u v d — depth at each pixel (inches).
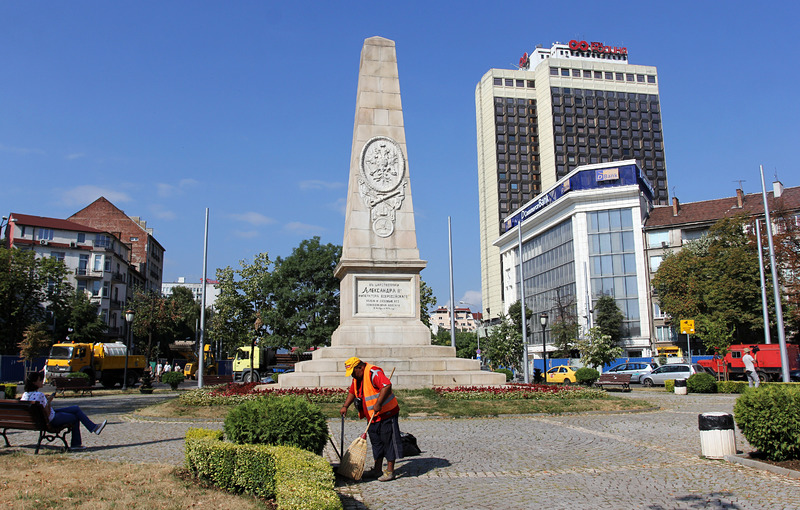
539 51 4409.5
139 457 361.7
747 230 1801.2
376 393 319.9
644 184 2486.5
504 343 1865.2
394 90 829.8
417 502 267.6
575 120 4028.1
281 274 1784.0
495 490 287.6
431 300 1568.7
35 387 389.1
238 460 265.4
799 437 327.6
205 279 1284.4
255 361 1685.5
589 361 1520.7
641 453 383.6
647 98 4143.7
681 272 1889.8
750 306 1708.9
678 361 1604.3
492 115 4175.7
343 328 759.1
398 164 810.2
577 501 266.4
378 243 784.3
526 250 2925.7
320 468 243.0
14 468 311.0
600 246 2345.0
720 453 362.6
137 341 2810.0
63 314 2009.1
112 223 3093.0
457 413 581.0
